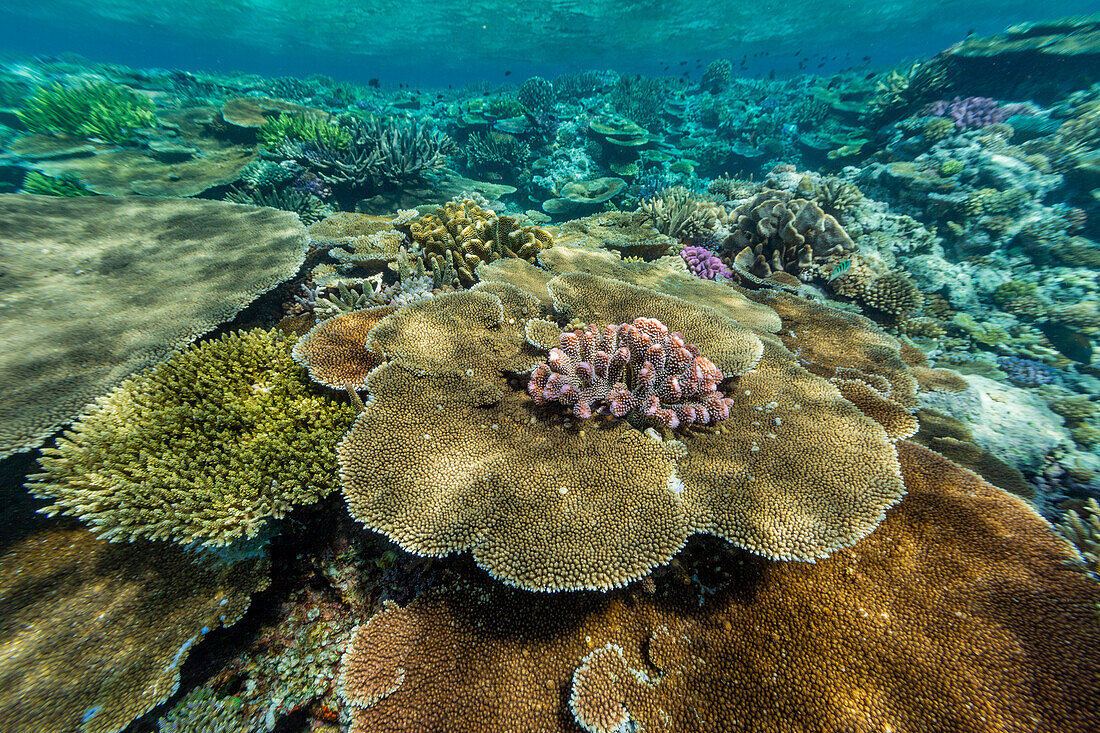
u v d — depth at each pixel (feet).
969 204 4.02
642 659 0.89
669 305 1.49
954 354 3.01
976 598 0.90
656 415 1.10
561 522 0.87
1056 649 0.82
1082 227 3.70
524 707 0.85
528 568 0.82
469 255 2.06
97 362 1.32
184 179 3.85
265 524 1.07
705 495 0.95
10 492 1.16
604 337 1.19
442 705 0.85
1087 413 2.40
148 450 1.07
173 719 0.92
